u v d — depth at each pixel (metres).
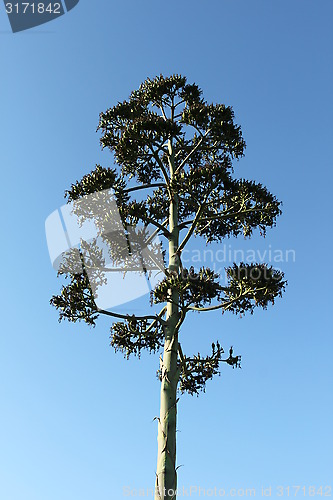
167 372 11.75
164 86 15.93
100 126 15.34
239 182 13.55
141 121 13.60
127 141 13.72
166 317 12.72
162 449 10.93
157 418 11.38
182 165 14.89
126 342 12.61
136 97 16.39
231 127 14.73
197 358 13.47
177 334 12.12
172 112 15.98
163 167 14.23
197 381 13.63
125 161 14.81
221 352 13.35
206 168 12.84
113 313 12.27
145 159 15.15
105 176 13.31
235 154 15.45
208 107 14.73
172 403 11.45
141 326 12.45
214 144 15.20
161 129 13.62
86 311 12.30
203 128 14.82
